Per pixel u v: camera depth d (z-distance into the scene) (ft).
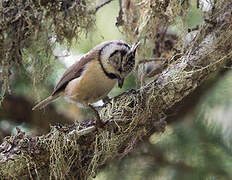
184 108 30.25
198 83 25.63
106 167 29.50
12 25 30.25
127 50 26.89
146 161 29.60
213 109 30.32
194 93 29.91
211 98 30.40
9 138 27.02
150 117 25.49
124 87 32.99
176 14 28.81
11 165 25.79
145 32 30.22
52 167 25.71
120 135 25.48
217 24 25.95
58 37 30.86
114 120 25.27
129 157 29.63
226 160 28.50
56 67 34.35
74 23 30.83
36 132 34.35
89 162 26.30
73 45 32.48
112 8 35.86
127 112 25.32
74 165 26.17
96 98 27.81
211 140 29.48
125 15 31.73
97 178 29.50
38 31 30.48
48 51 31.12
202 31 26.16
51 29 30.78
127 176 29.27
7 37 30.32
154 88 25.26
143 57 30.50
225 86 30.45
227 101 30.22
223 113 30.12
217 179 27.99
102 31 35.68
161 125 25.84
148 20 29.66
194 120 30.22
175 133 29.89
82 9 30.73
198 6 28.22
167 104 25.38
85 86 27.14
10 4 29.99
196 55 25.49
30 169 26.14
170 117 30.14
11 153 25.90
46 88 33.60
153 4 29.12
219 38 25.61
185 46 28.22
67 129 26.04
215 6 26.48
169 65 26.48
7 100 33.78
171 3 28.66
